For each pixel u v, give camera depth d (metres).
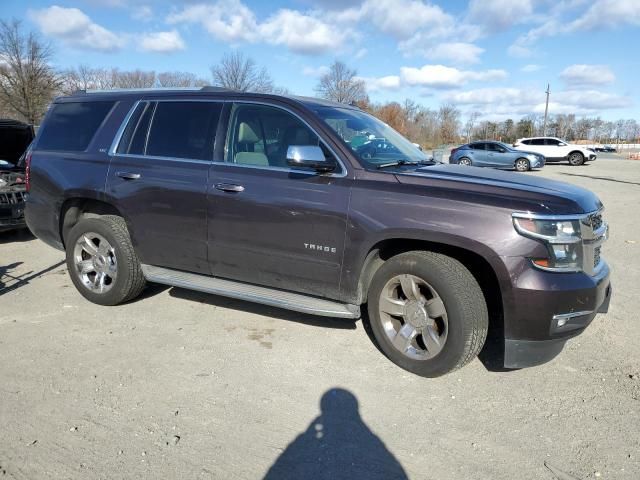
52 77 42.25
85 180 4.54
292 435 2.82
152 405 3.07
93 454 2.62
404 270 3.40
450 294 3.20
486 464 2.62
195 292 5.11
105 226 4.50
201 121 4.20
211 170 4.01
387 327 3.60
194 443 2.72
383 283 3.54
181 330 4.18
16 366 3.51
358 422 2.96
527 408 3.13
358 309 3.66
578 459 2.66
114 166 4.44
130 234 4.42
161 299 4.90
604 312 3.55
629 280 5.68
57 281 5.45
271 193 3.73
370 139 3.98
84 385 3.28
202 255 4.13
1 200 6.92
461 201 3.18
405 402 3.18
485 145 25.47
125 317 4.43
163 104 4.41
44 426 2.84
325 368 3.58
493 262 3.07
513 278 3.03
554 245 3.02
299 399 3.18
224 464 2.57
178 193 4.11
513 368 3.49
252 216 3.81
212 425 2.89
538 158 24.62
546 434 2.87
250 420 2.95
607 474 2.54
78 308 4.63
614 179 19.47
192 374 3.46
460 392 3.30
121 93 4.73
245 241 3.89
